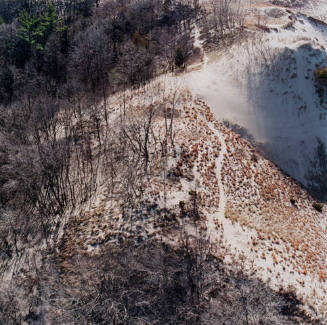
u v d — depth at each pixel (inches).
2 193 1318.9
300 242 1248.2
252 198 1408.7
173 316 970.1
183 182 1363.2
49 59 2368.4
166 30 2723.9
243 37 2433.6
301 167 1699.1
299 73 2005.4
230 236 1168.8
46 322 963.3
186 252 1087.6
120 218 1223.5
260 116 1845.5
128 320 941.8
